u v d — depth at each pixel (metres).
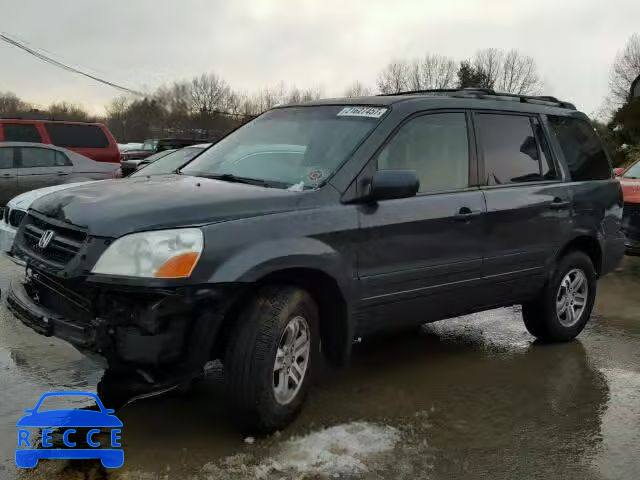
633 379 4.78
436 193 4.35
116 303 3.16
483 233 4.57
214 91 36.69
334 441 3.58
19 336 5.12
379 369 4.82
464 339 5.65
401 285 4.10
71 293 3.34
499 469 3.37
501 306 5.00
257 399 3.44
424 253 4.20
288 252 3.47
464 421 3.94
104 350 3.15
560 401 4.31
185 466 3.25
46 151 11.43
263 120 4.93
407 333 5.77
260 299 3.48
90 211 3.38
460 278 4.47
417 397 4.30
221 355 3.52
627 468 3.45
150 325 3.12
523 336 5.79
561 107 5.68
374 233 3.91
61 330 3.29
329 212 3.73
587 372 4.89
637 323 6.33
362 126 4.20
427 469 3.33
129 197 3.51
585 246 5.68
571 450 3.62
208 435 3.58
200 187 3.78
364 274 3.89
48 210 3.68
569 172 5.42
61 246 3.41
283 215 3.57
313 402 4.14
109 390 3.96
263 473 3.20
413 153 4.29
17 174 10.96
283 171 4.11
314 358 3.84
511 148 4.98
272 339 3.44
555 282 5.32
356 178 3.92
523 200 4.86
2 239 6.68
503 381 4.65
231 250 3.31
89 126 13.76
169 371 3.25
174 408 3.93
